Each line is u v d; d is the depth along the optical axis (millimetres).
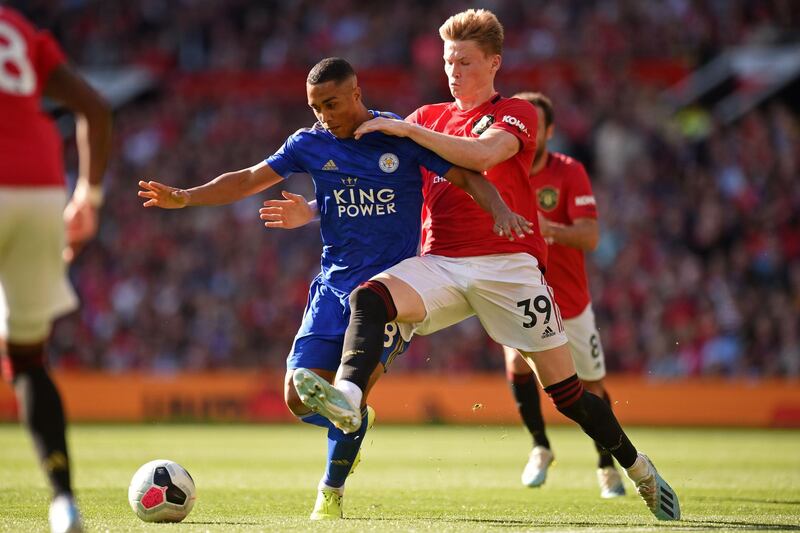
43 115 15477
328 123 19734
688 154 81688
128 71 98125
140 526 18719
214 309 77875
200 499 25234
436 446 49375
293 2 98562
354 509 23141
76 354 78438
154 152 91000
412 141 19891
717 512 22406
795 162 79688
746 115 85750
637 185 78750
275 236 80625
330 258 20812
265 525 18906
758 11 91625
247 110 94000
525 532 18000
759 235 74000
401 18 94875
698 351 67812
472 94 21266
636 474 20516
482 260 20266
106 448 46500
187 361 76750
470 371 70125
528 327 20281
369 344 18359
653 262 72812
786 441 52281
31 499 24516
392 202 20281
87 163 15688
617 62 88625
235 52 97312
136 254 82312
